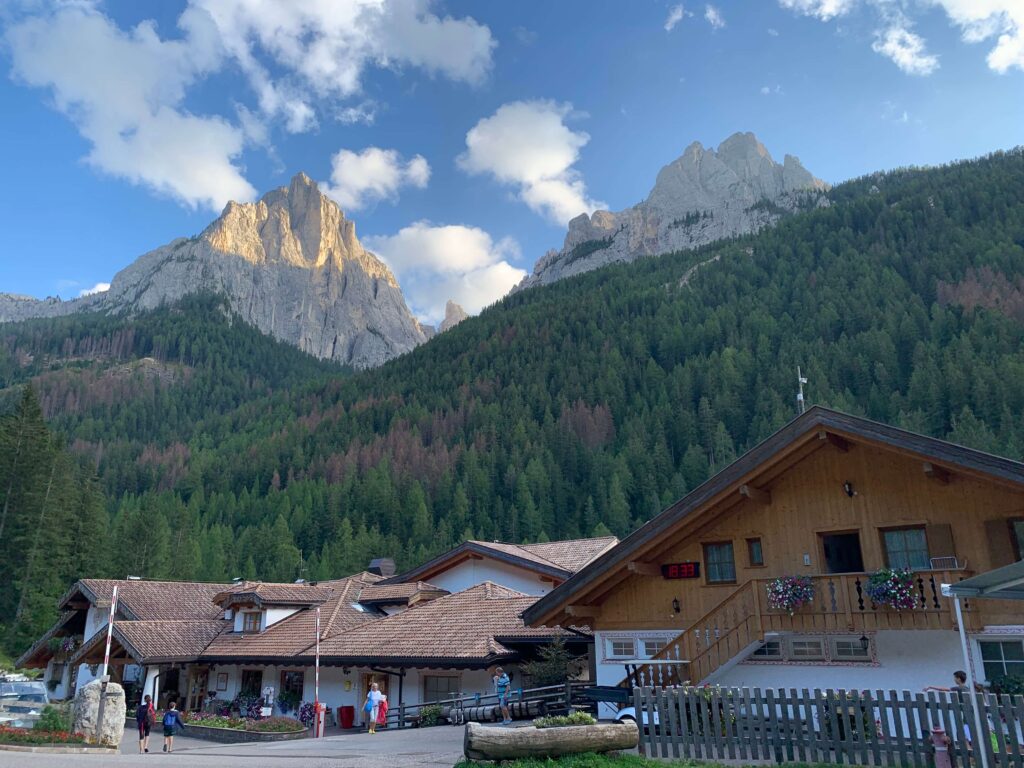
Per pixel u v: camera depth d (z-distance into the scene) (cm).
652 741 1387
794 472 1958
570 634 2555
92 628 4066
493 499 12088
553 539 11106
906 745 1227
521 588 3384
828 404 11581
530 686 2675
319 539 11531
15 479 6406
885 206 19250
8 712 2247
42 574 6159
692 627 1906
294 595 3703
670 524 2039
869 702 1266
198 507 12619
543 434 13800
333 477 13712
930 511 1739
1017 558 1617
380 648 2880
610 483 11331
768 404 12406
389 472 13338
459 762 1175
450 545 10575
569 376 16275
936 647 1692
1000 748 1139
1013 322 12038
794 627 1786
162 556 8444
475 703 2595
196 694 3566
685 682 1828
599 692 1859
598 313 18988
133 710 3547
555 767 1150
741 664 1941
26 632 5756
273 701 3203
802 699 1317
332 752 1683
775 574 1927
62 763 1466
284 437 16388
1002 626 1573
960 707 1188
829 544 1945
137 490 15175
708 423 12662
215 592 4309
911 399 11019
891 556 1791
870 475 1841
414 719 2641
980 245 15638
